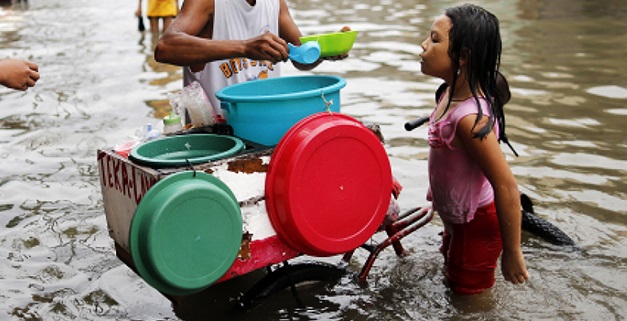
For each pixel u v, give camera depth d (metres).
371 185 3.00
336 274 3.39
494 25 2.99
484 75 3.01
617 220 4.02
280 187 2.80
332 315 3.16
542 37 9.45
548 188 4.47
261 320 3.13
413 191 4.51
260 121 2.99
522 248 3.74
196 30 3.44
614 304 3.18
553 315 3.11
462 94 3.10
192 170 2.67
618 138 5.33
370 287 3.39
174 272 2.59
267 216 2.90
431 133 3.18
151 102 6.94
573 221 4.01
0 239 4.03
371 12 12.70
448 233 3.55
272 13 3.67
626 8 11.81
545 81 7.05
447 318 3.12
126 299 3.36
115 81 7.91
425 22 11.25
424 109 6.29
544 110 6.09
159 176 2.66
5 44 11.01
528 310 3.16
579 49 8.57
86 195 4.68
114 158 2.95
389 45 9.37
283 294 3.30
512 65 7.80
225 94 3.21
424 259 3.69
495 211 3.19
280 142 2.83
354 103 6.54
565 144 5.24
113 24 12.98
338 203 2.91
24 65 3.11
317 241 2.89
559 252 3.68
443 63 3.04
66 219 4.30
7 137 5.99
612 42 8.94
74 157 5.43
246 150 2.91
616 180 4.56
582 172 4.71
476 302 3.25
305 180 2.80
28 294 3.41
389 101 6.58
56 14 15.05
